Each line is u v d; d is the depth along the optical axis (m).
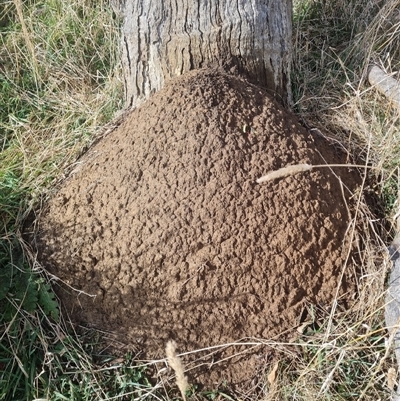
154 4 1.25
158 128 1.15
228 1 1.24
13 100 1.56
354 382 1.00
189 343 1.05
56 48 1.67
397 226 1.17
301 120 1.33
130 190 1.11
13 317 1.07
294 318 1.06
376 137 1.32
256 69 1.30
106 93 1.51
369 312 1.06
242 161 1.10
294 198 1.09
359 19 1.68
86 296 1.09
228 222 1.06
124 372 1.04
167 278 1.06
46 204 1.24
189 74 1.23
